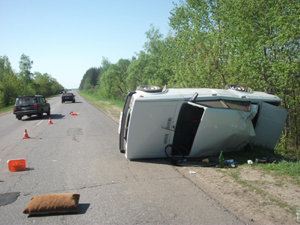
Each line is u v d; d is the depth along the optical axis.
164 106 6.37
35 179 5.59
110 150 8.28
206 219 3.57
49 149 8.73
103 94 59.28
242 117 6.33
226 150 7.00
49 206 3.86
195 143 6.52
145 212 3.85
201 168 6.04
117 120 17.09
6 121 19.09
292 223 3.41
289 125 13.41
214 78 14.41
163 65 25.39
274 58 11.27
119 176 5.63
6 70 61.28
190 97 6.43
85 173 5.93
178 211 3.85
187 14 19.27
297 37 10.45
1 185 5.25
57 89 146.12
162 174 5.70
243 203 4.07
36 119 18.98
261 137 7.54
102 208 4.04
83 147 8.87
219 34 14.05
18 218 3.77
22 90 53.84
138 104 6.23
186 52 17.77
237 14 12.09
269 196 4.27
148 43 32.69
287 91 11.74
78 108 29.05
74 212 3.91
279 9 11.05
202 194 4.49
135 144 6.69
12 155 8.05
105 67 62.00
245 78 12.18
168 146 6.82
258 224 3.41
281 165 5.71
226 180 5.13
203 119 6.13
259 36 10.93
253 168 5.80
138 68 35.91
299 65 10.28
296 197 4.19
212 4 17.91
